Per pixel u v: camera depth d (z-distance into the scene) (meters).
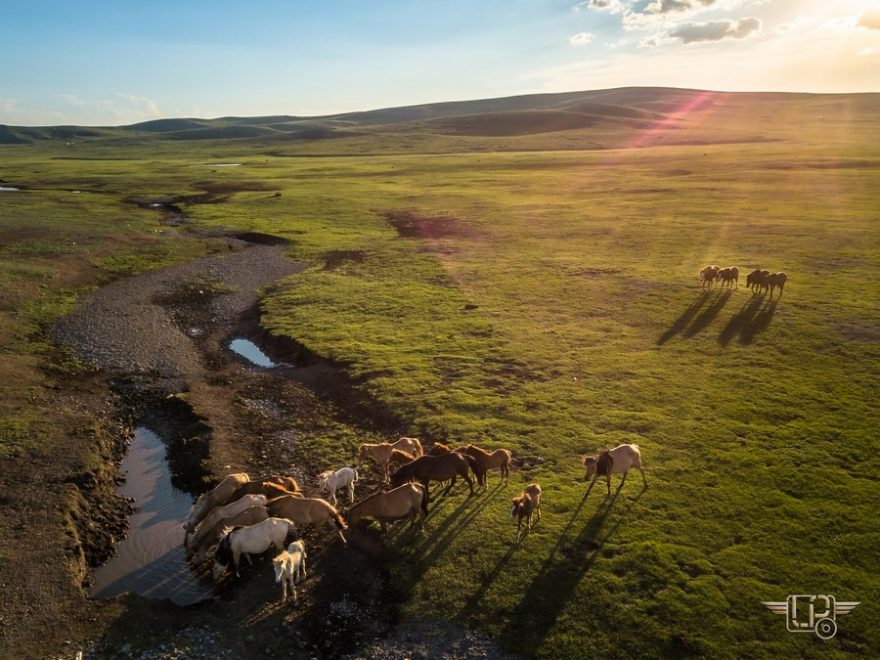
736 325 30.06
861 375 23.69
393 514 16.11
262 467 20.08
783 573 13.70
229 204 78.75
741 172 87.69
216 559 14.70
